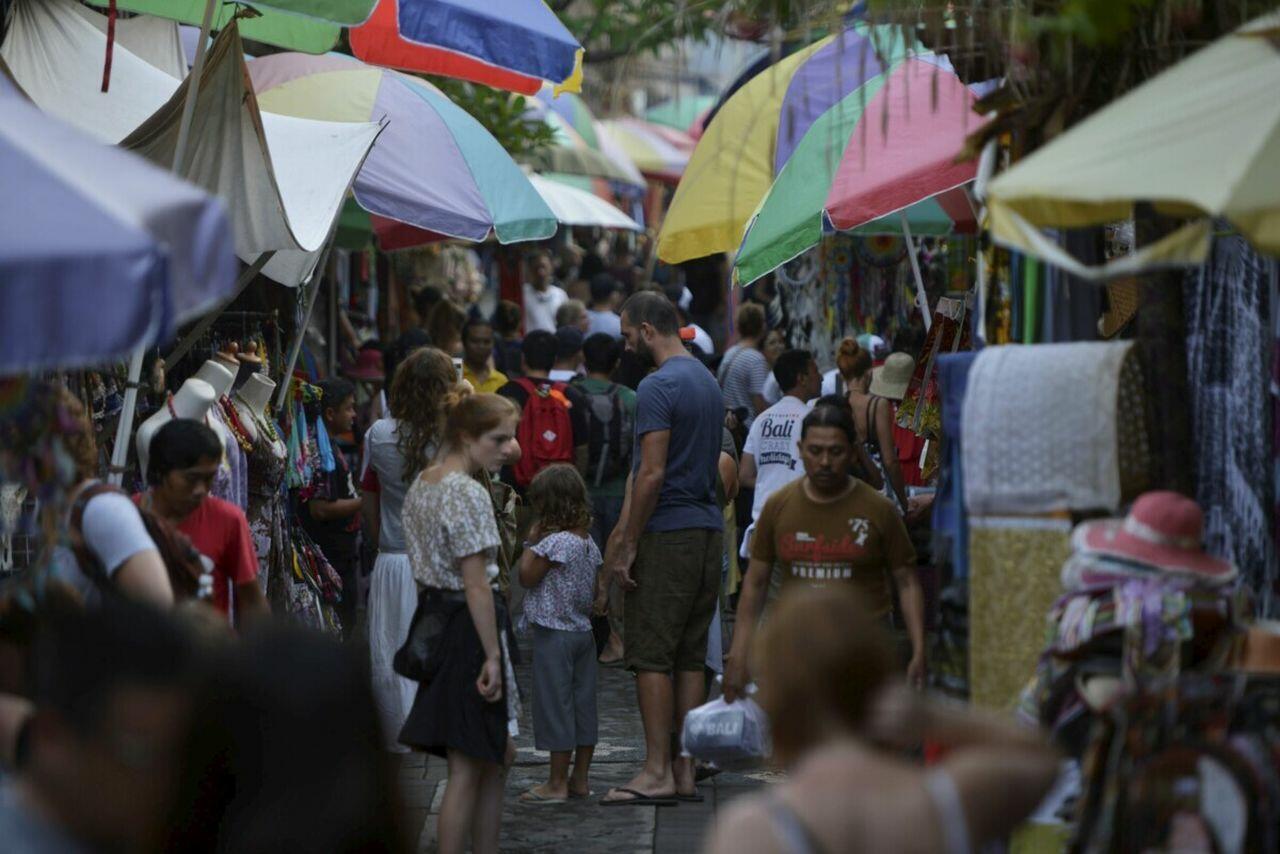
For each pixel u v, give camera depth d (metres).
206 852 5.22
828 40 14.01
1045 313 8.91
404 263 32.84
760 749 11.84
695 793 14.26
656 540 13.89
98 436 12.59
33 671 5.55
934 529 8.64
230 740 5.21
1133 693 6.75
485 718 11.28
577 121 36.19
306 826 5.12
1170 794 6.56
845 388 20.48
